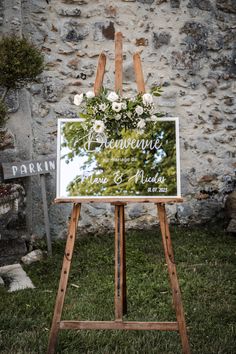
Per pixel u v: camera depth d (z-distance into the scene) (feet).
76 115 17.58
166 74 18.37
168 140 9.27
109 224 17.88
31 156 16.51
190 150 18.66
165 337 9.67
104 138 9.27
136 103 9.22
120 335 9.73
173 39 18.38
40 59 13.30
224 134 18.92
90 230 17.71
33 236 16.40
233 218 17.39
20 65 12.78
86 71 17.69
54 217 17.30
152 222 18.17
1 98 14.57
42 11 17.31
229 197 17.67
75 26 17.58
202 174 18.72
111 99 9.19
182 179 18.60
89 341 9.47
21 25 15.88
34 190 16.89
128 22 17.99
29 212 16.17
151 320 10.46
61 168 9.26
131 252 14.96
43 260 14.69
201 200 18.70
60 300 8.99
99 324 8.85
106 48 17.84
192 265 13.99
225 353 8.94
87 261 14.48
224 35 18.83
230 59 18.89
